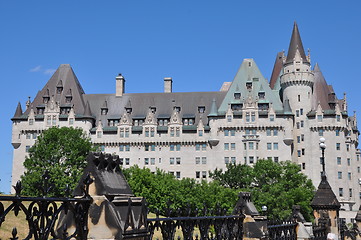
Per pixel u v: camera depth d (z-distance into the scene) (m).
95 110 117.62
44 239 5.80
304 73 109.25
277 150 105.06
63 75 120.25
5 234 29.27
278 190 70.31
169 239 8.38
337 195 104.19
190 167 108.31
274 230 14.90
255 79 112.31
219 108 109.50
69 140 81.19
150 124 111.44
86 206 6.64
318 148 106.31
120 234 6.57
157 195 76.62
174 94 119.44
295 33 112.94
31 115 113.19
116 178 7.27
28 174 72.75
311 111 108.69
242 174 86.75
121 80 121.56
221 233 10.93
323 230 20.80
